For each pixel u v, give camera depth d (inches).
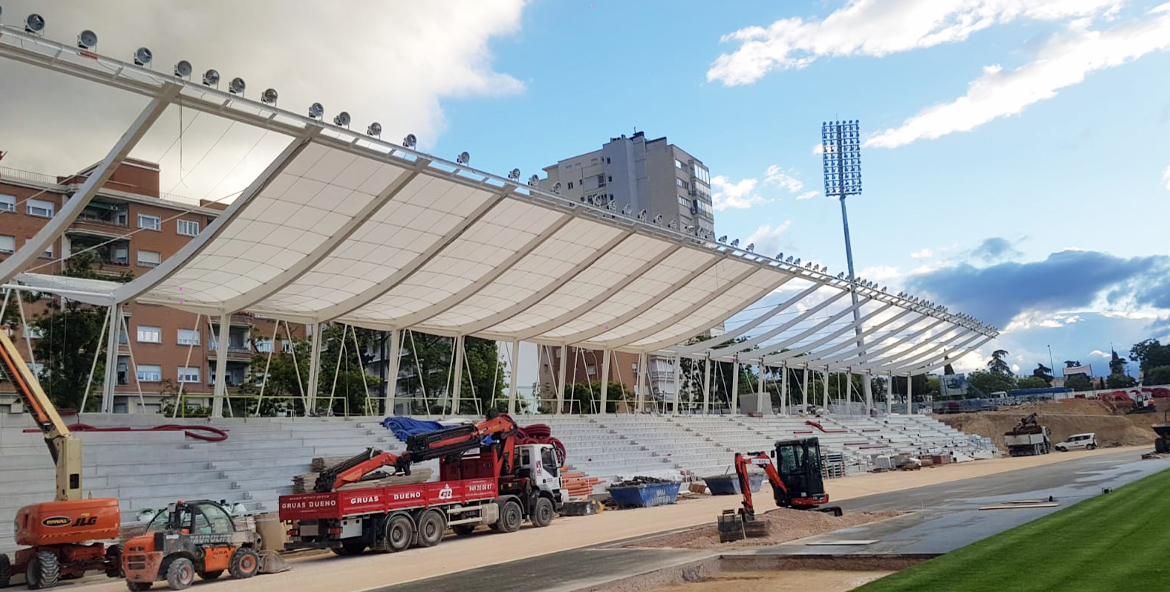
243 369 2541.8
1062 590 423.8
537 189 1166.3
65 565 719.7
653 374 3681.1
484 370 2485.2
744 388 3976.4
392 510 883.4
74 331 1863.9
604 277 1590.8
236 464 1178.0
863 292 2153.1
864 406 3356.3
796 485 1027.9
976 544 615.5
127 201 2346.2
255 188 935.0
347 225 1111.0
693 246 1547.7
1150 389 4247.0
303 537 862.5
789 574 596.7
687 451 2046.0
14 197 2148.1
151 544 675.4
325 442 1338.6
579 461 1681.8
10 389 1822.1
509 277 1461.6
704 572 633.0
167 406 2201.0
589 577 599.5
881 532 755.4
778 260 1772.9
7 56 705.0
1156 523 673.6
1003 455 3105.3
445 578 634.8
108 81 750.5
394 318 1603.1
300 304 1427.2
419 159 1012.5
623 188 4768.7
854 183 4318.4
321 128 894.4
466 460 1088.8
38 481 989.2
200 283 1234.0
